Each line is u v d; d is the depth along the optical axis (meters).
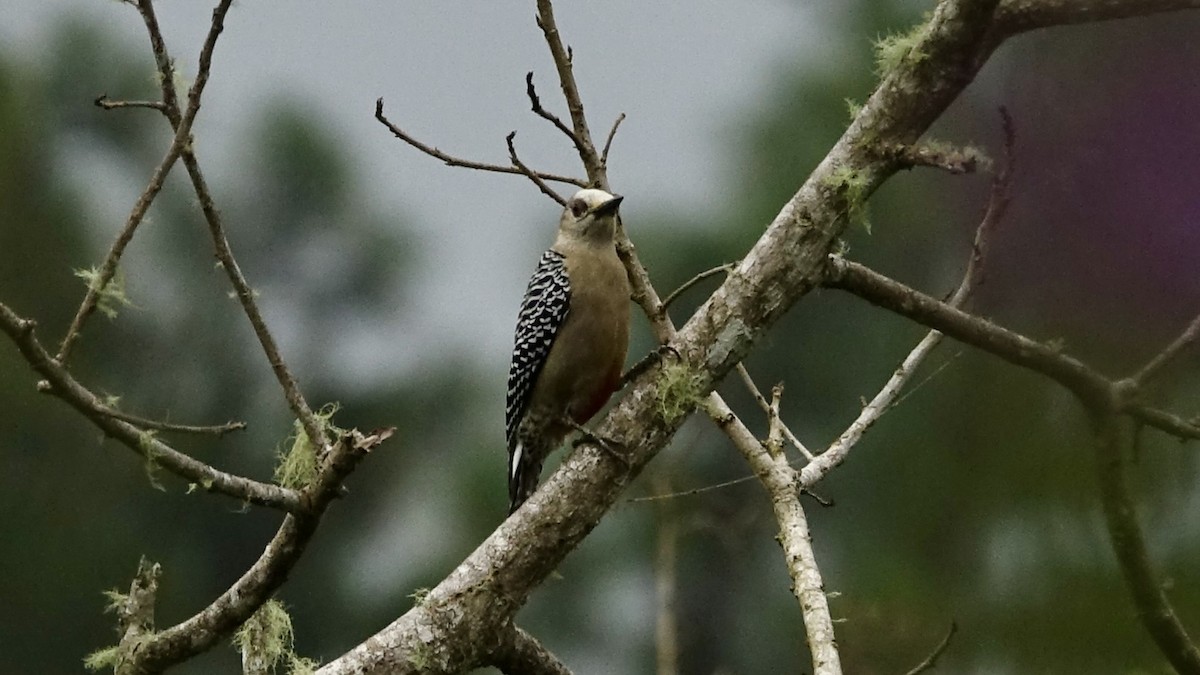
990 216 9.90
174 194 23.72
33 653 20.55
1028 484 11.93
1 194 21.67
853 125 8.65
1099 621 11.48
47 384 7.25
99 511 20.95
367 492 22.36
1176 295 10.73
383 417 23.22
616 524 17.02
